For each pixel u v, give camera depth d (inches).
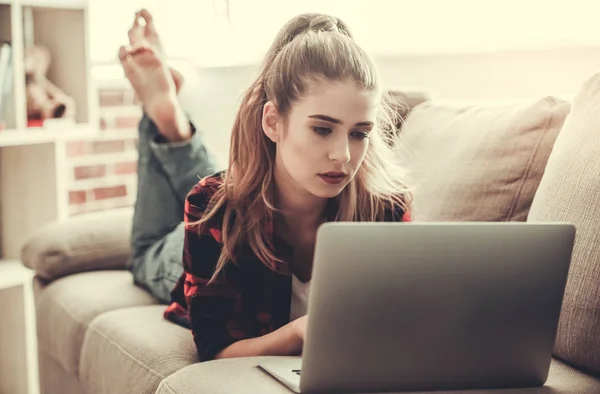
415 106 76.5
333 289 36.6
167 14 138.3
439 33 92.1
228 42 126.5
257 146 52.7
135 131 136.9
